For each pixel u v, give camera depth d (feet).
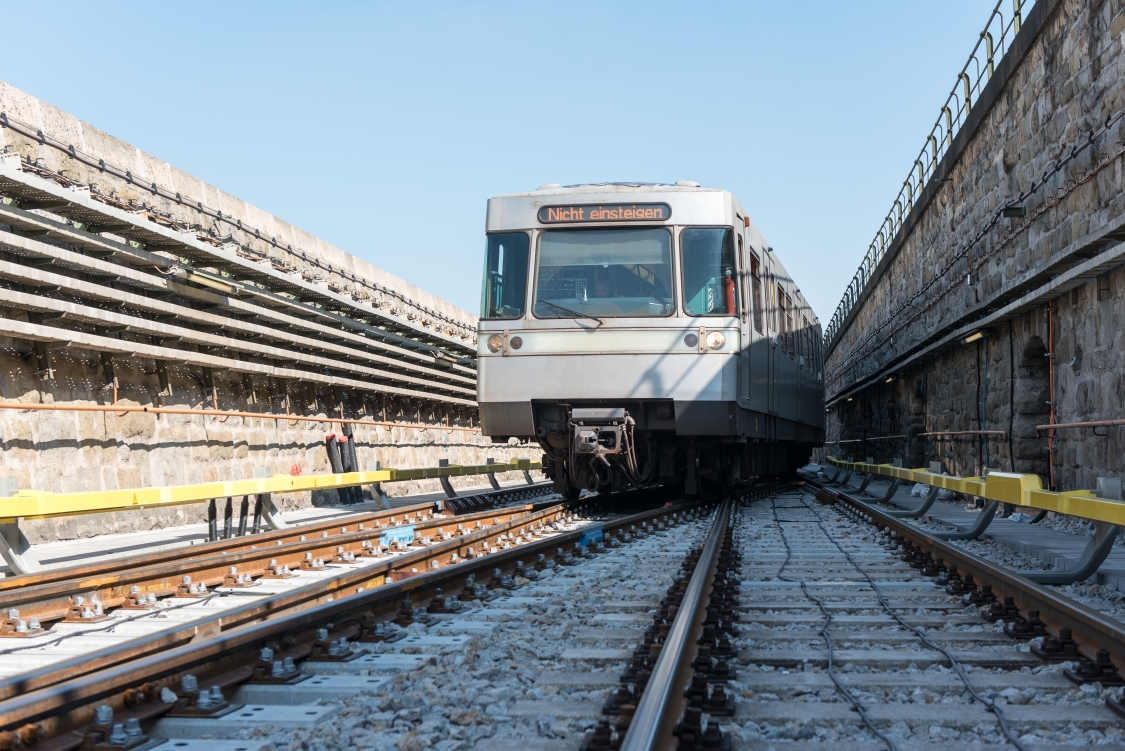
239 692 13.05
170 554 25.82
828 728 11.62
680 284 40.24
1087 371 36.42
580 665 14.88
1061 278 36.17
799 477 90.38
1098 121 33.99
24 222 32.40
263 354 49.06
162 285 39.81
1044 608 17.25
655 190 41.29
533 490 66.74
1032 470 45.06
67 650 16.49
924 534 29.45
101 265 36.09
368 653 15.51
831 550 31.30
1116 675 13.38
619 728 10.66
